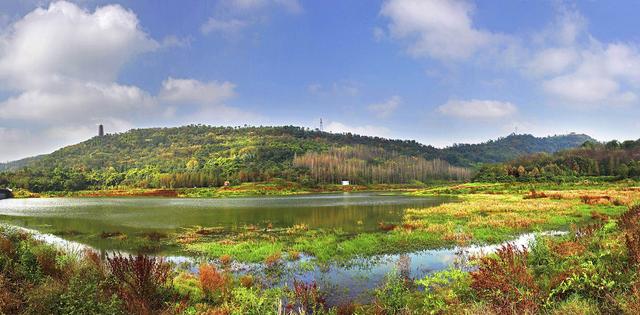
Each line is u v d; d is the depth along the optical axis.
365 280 15.30
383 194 111.62
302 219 39.56
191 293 12.39
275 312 10.84
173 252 22.75
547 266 11.96
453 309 9.66
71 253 15.02
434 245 22.61
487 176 121.00
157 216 45.38
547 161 131.88
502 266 10.27
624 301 7.09
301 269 17.48
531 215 35.12
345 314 11.07
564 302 7.96
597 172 111.44
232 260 20.03
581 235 15.66
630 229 12.88
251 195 115.88
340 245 22.97
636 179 88.62
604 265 9.44
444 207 46.62
